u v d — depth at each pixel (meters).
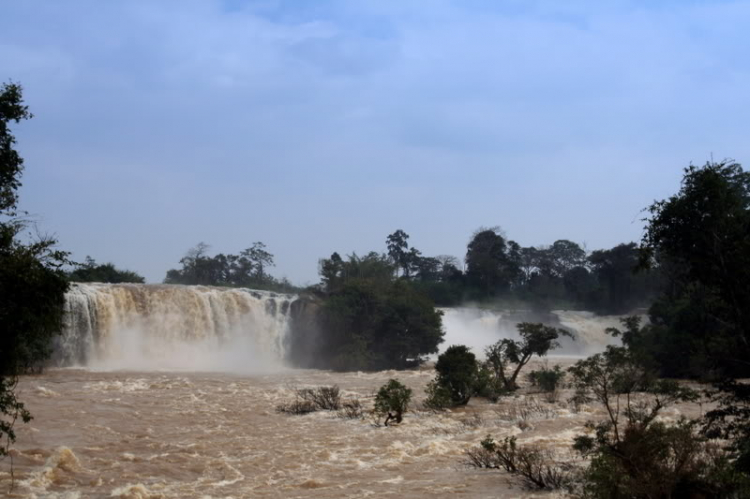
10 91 14.10
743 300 14.05
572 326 107.50
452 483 17.47
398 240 169.50
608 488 13.89
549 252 167.00
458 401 35.94
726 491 13.38
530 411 31.36
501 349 44.28
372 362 71.88
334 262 88.81
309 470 19.52
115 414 30.53
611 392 32.03
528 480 17.33
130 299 70.69
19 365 14.23
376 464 20.31
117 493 16.34
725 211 14.09
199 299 74.12
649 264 14.98
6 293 12.45
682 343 45.75
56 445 22.52
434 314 76.56
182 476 18.72
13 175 14.39
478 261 138.38
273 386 48.53
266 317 77.62
